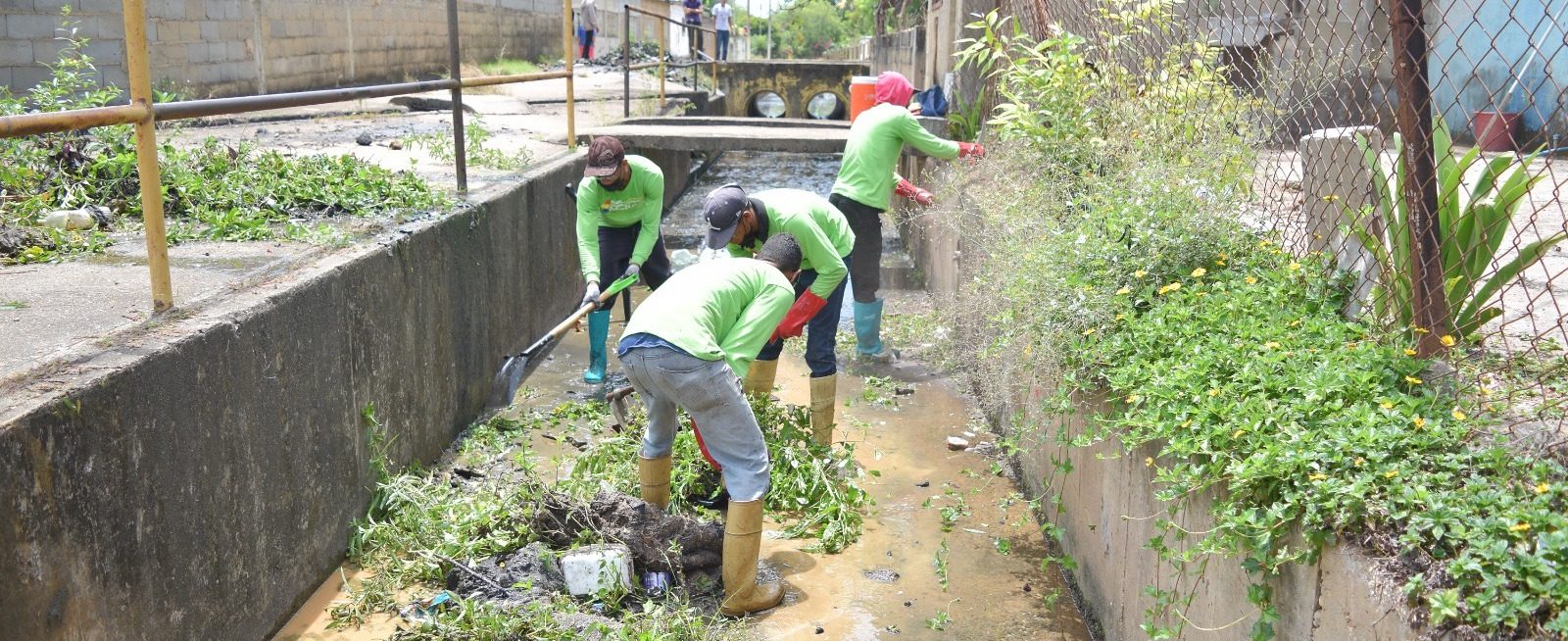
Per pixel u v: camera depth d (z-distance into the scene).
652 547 4.24
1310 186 4.02
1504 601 2.03
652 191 6.22
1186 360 3.50
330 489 4.35
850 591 4.34
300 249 4.78
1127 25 5.59
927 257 8.98
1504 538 2.19
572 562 4.05
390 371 4.93
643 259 6.26
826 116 33.06
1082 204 5.16
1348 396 2.92
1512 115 6.52
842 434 5.98
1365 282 3.57
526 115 13.02
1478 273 3.13
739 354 4.12
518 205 7.04
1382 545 2.34
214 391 3.48
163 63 11.70
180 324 3.48
